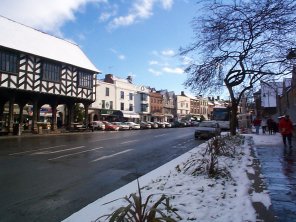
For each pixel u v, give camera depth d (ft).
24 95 114.62
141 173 36.52
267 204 19.76
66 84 121.90
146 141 79.87
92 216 19.21
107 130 154.61
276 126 103.91
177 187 24.07
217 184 24.88
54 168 39.17
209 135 87.45
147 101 244.42
